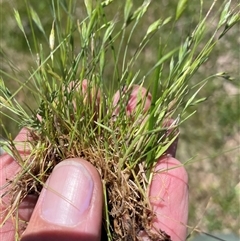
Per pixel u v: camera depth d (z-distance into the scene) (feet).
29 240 0.22
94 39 0.21
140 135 0.21
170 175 0.26
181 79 0.21
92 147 0.23
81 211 0.22
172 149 0.27
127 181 0.22
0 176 0.28
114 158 0.23
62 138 0.23
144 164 0.23
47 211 0.22
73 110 0.22
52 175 0.23
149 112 0.22
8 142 0.23
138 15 0.21
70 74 0.22
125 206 0.22
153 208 0.24
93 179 0.22
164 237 0.22
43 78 0.22
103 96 0.22
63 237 0.22
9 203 0.25
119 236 0.22
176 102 0.23
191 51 0.22
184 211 0.26
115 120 0.23
